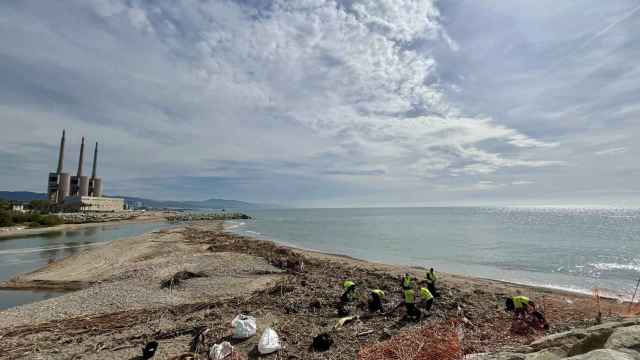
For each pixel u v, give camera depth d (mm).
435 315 13516
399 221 121000
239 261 25469
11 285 21875
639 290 22172
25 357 10133
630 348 4664
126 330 12336
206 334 11398
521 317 12758
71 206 141125
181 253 31641
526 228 80812
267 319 13141
